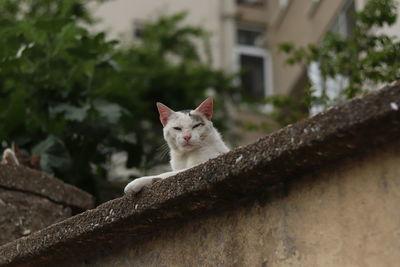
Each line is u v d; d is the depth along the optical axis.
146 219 3.21
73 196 5.15
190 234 3.17
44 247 3.61
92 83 7.32
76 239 3.48
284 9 16.56
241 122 14.69
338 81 8.23
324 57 7.33
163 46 15.27
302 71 14.70
